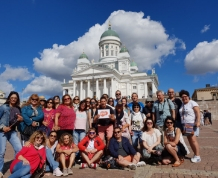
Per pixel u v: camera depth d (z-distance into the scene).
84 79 73.62
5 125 6.89
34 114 7.65
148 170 7.34
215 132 20.11
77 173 7.07
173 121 8.56
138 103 10.28
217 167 7.50
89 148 8.12
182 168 7.50
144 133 8.87
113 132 8.16
